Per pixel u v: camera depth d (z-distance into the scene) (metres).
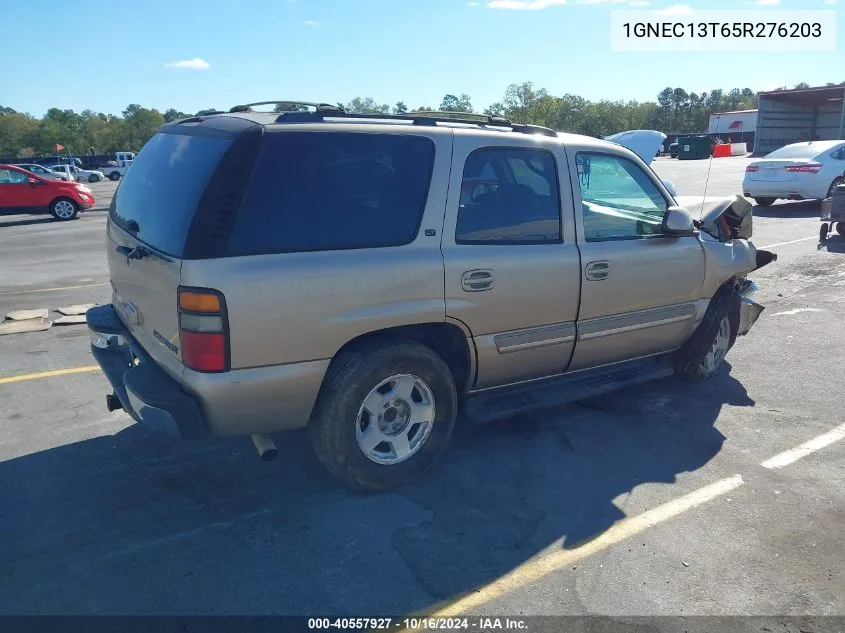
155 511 3.72
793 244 11.51
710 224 5.47
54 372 5.87
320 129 3.57
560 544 3.49
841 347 6.55
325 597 3.08
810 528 3.64
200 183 3.37
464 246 3.90
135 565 3.27
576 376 4.77
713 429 4.83
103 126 100.31
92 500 3.83
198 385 3.28
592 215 4.54
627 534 3.58
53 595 3.06
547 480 4.12
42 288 9.44
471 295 3.92
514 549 3.44
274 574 3.22
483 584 3.18
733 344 6.19
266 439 3.64
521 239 4.15
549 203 4.30
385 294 3.62
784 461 4.37
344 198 3.57
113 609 2.98
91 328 4.27
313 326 3.44
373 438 3.81
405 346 3.76
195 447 4.45
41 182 19.34
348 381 3.61
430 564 3.31
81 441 4.54
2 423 4.80
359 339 3.72
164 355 3.56
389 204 3.70
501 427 4.84
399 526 3.62
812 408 5.18
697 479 4.15
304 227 3.45
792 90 45.81
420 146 3.83
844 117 44.88
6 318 7.61
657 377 5.18
